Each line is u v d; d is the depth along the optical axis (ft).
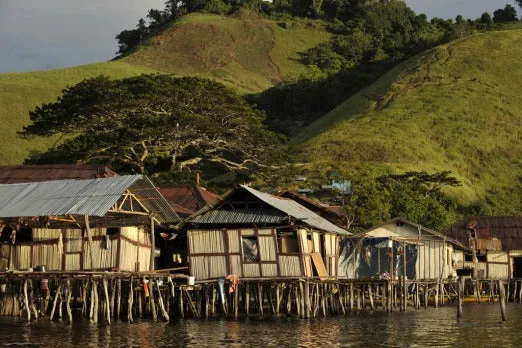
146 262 158.51
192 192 208.44
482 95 500.74
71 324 132.98
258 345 114.62
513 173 426.51
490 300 219.20
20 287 144.66
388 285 174.91
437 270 201.26
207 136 276.21
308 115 594.65
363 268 196.03
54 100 536.01
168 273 150.41
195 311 151.94
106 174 197.57
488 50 559.79
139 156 270.87
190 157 290.97
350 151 424.05
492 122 471.62
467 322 152.66
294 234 156.25
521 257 244.22
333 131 465.88
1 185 155.94
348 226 249.55
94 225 147.84
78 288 151.53
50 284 150.00
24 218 145.07
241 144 283.59
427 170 403.75
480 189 406.41
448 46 577.02
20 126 482.69
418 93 513.86
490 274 239.91
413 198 286.87
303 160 417.08
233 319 147.54
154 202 152.76
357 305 176.04
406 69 563.48
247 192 157.79
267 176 291.38
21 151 439.22
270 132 292.81
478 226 246.88
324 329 134.62
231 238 156.87
